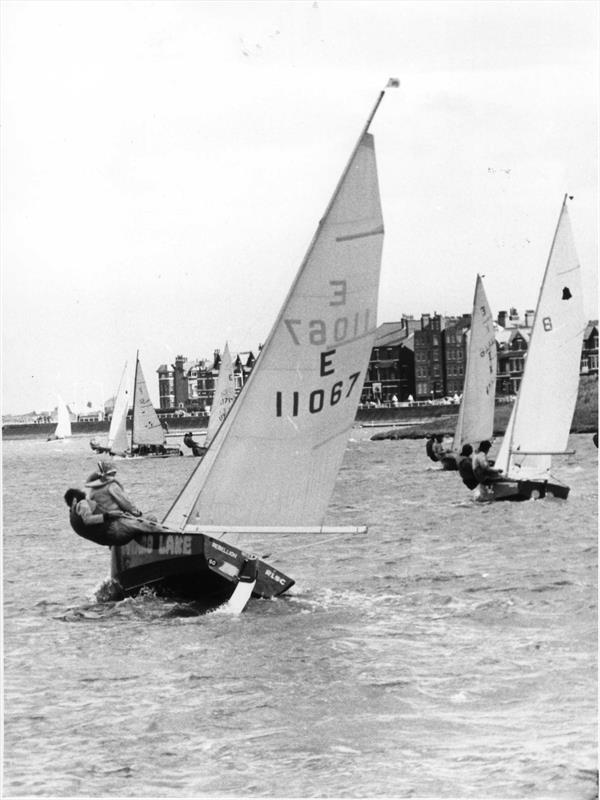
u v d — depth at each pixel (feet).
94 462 326.44
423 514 160.97
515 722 68.69
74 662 78.84
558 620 90.33
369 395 405.80
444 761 63.05
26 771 63.21
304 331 89.30
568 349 163.22
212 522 90.07
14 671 76.84
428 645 82.94
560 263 162.30
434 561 119.44
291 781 61.46
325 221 88.84
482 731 67.31
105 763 62.85
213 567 89.10
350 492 201.57
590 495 168.04
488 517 152.87
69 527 161.38
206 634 84.02
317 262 88.99
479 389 236.84
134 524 90.84
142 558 90.53
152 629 85.56
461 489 195.72
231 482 89.76
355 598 99.50
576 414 289.33
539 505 160.15
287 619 89.92
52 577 111.34
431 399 402.31
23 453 359.25
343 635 84.89
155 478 269.44
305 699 71.87
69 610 92.27
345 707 70.69
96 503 90.12
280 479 90.38
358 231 89.66
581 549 121.90
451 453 239.91
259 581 93.25
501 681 75.41
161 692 73.00
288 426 89.92
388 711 69.77
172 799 59.82
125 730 67.21
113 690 73.77
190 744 66.03
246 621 87.97
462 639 84.38
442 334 399.85
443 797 58.95
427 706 70.33
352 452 338.75
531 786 60.70
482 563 115.75
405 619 91.20
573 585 102.47
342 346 90.53
